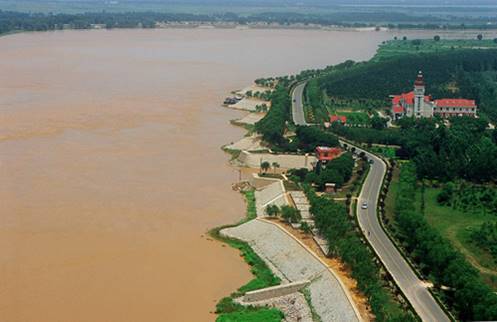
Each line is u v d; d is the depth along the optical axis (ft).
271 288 647.15
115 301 642.22
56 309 626.64
